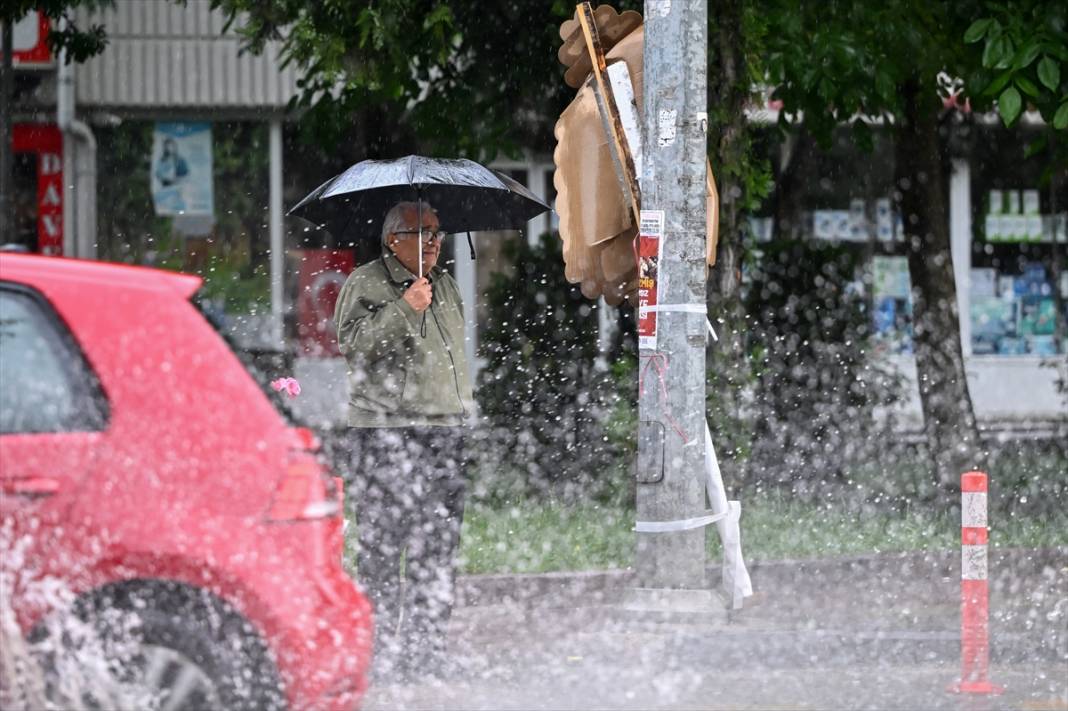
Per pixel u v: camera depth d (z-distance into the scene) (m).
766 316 45.69
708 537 31.19
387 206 25.41
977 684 20.89
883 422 46.81
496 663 22.95
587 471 40.09
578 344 45.25
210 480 14.43
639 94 26.23
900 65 38.41
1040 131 43.34
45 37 54.34
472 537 31.88
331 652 14.55
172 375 14.62
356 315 22.38
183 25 60.12
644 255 25.08
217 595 14.30
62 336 14.56
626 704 20.23
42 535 14.00
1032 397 68.25
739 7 35.62
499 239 59.75
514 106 42.53
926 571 30.00
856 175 63.03
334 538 15.10
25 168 59.62
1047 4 35.66
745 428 35.53
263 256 60.56
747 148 36.09
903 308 63.91
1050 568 30.81
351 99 41.91
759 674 22.58
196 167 60.59
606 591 28.16
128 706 13.98
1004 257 67.62
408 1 38.09
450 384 22.42
